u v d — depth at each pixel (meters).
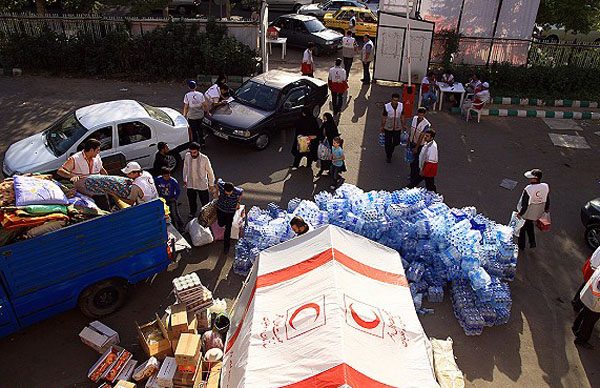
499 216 10.30
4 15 17.31
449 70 16.41
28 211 6.43
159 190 8.88
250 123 12.16
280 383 4.56
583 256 9.23
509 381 6.69
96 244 6.90
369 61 16.94
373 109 15.27
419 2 17.58
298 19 20.30
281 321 5.23
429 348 5.53
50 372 6.58
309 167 11.84
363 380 4.45
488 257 8.14
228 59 16.72
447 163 12.38
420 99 15.09
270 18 25.16
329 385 4.36
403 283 6.00
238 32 17.44
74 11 20.34
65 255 6.68
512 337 7.40
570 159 12.86
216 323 7.08
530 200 8.65
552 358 7.08
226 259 8.78
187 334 6.41
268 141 12.71
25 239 6.45
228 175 11.41
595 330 7.63
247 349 5.07
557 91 16.55
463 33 17.55
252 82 13.47
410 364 4.94
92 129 9.78
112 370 6.41
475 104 14.54
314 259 5.89
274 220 8.82
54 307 6.93
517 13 16.92
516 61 17.58
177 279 7.23
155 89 16.31
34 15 17.42
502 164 12.43
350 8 21.81
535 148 13.36
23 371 6.58
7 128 13.16
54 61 17.16
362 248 6.31
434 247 8.23
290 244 6.42
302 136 11.33
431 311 7.79
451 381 6.31
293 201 9.42
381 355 4.84
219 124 12.23
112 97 15.48
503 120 15.04
